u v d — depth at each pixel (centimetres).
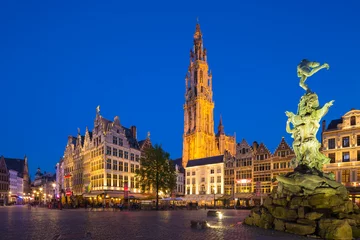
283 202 2400
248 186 9138
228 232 2214
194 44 18550
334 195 2233
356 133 6378
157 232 2261
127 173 9281
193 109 17275
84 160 9712
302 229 2062
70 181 10738
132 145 9962
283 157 8362
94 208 7231
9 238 1969
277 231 2231
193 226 2548
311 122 2677
